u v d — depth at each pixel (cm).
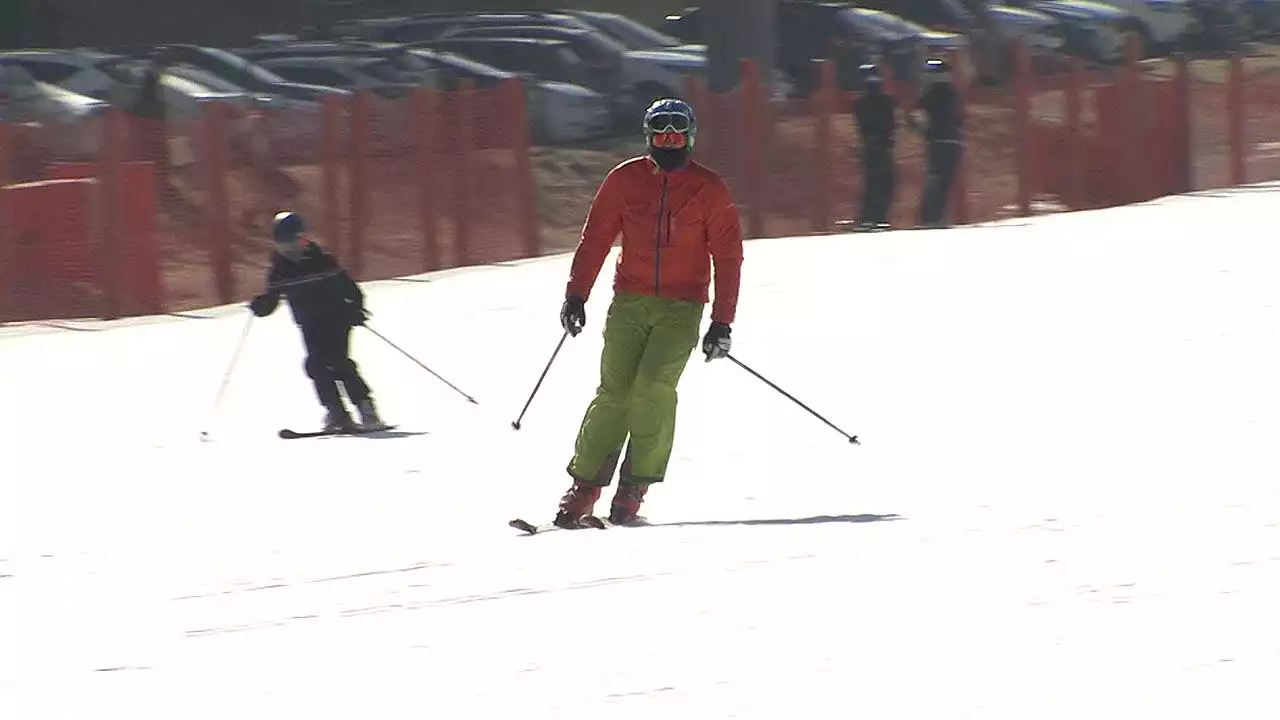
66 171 7588
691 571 2780
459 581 2805
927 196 9612
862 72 13600
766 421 4378
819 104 9544
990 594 2517
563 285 7625
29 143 7631
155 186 7694
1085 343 5341
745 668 2209
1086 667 2141
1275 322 5566
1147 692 2034
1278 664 2116
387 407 4984
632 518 3403
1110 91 10281
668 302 3453
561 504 3369
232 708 2159
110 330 7081
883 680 2130
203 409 5125
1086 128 10175
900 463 3741
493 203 8669
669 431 3434
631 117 13125
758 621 2436
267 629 2555
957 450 3838
